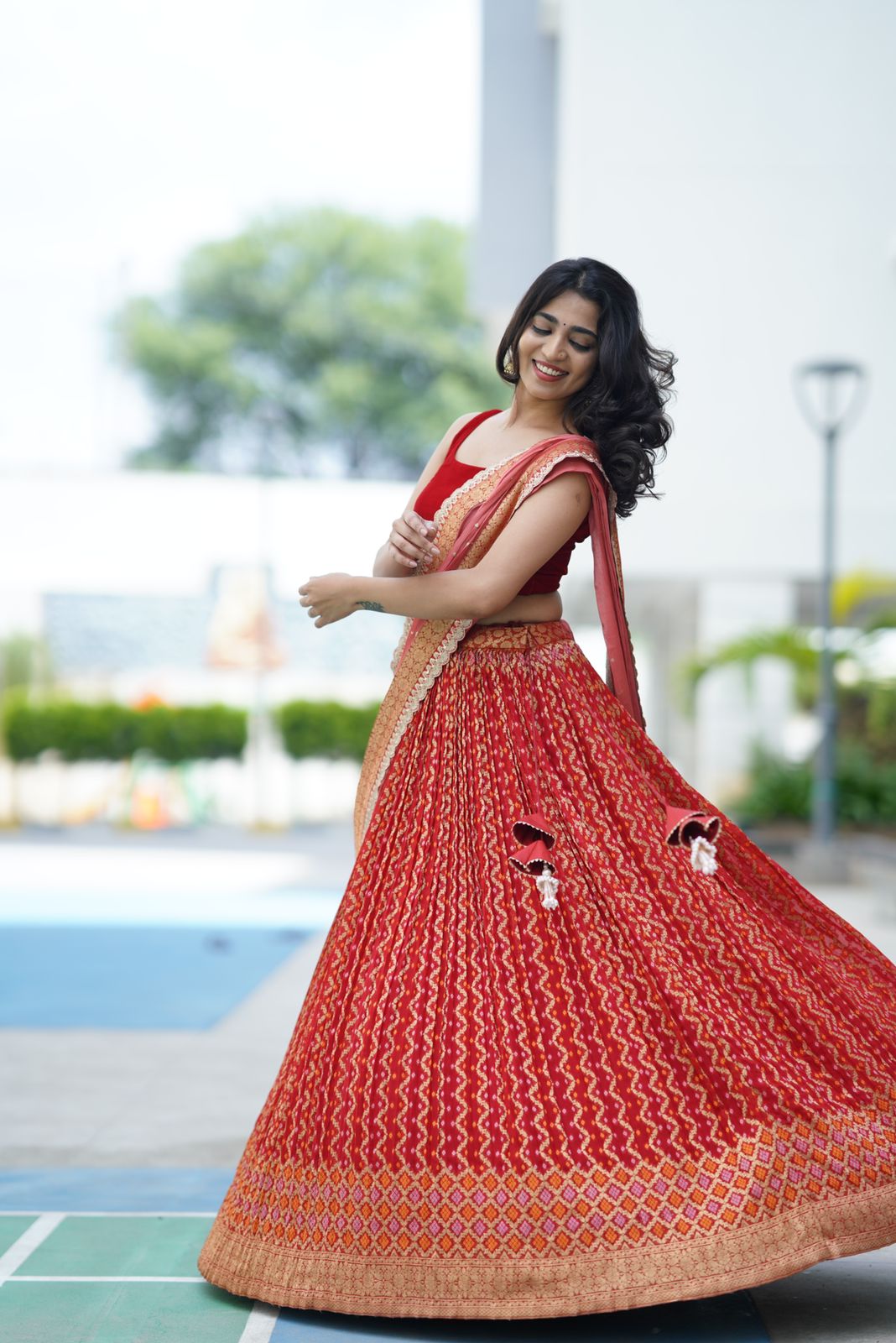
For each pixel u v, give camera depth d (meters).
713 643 13.81
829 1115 2.66
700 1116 2.64
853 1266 3.14
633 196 13.15
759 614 13.90
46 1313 2.82
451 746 3.04
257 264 33.88
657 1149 2.60
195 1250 3.25
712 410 13.09
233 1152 4.22
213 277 33.88
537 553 3.02
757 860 3.03
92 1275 3.06
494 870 2.89
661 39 13.13
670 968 2.77
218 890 11.50
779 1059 2.70
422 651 3.11
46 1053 5.65
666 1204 2.57
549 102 15.06
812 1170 2.61
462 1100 2.66
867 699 13.52
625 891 2.85
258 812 17.52
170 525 17.27
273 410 33.72
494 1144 2.62
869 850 10.83
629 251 13.16
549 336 3.12
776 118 13.11
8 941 8.73
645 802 2.97
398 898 2.93
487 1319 2.63
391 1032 2.76
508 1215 2.58
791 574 12.91
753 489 13.05
